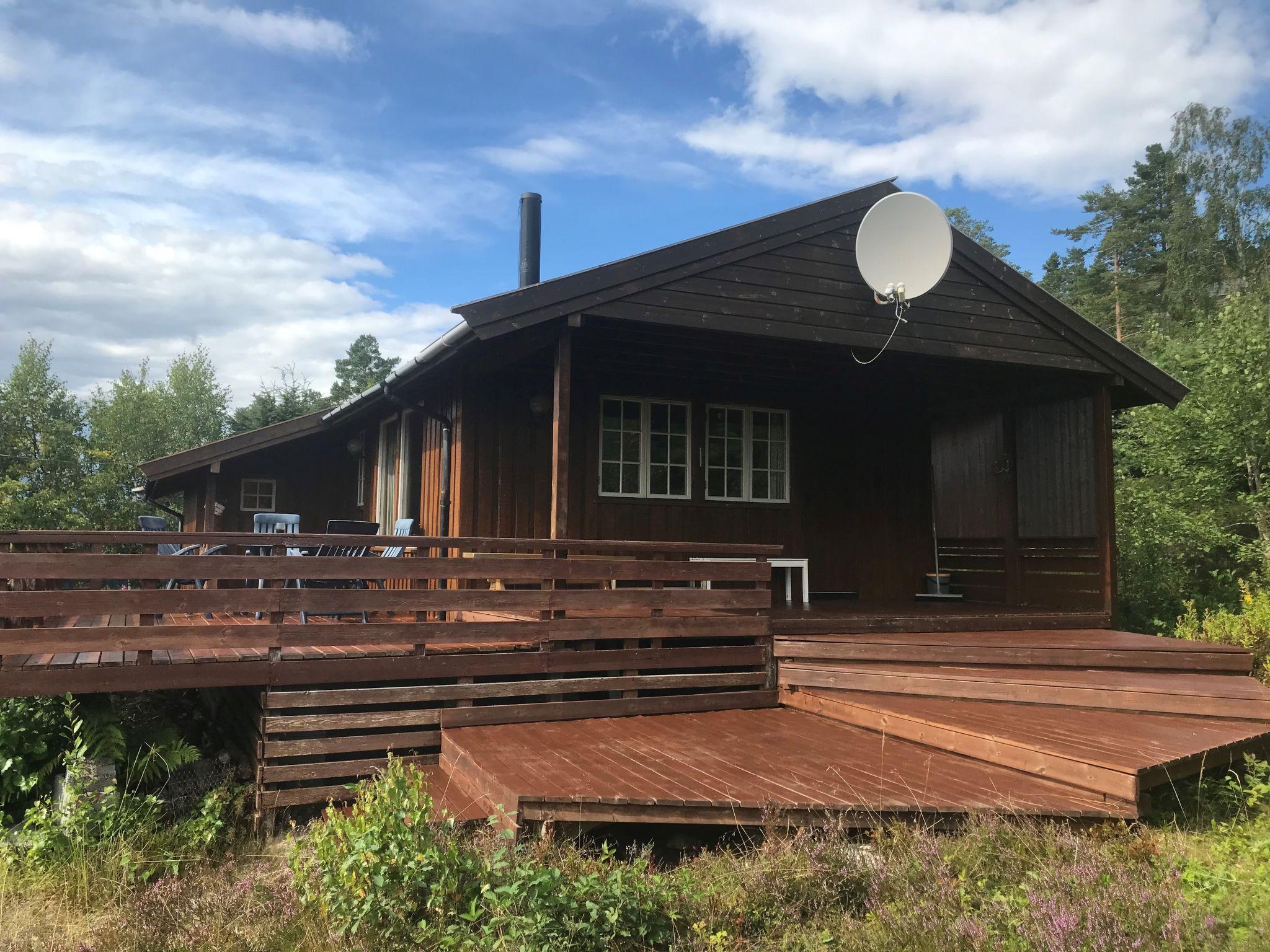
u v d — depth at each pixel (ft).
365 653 18.90
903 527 35.19
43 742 16.97
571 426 29.12
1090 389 29.84
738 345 26.32
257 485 47.24
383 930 11.14
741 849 14.34
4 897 13.75
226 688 21.57
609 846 14.74
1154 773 14.21
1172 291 80.59
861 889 12.16
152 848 15.57
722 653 22.17
